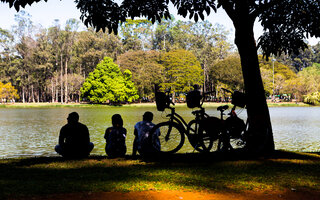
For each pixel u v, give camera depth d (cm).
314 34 838
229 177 525
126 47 8675
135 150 716
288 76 8131
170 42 9031
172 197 416
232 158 687
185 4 640
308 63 11812
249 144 714
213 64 7731
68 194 423
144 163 646
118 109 5225
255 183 491
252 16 730
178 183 484
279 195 436
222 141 684
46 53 7244
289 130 2059
